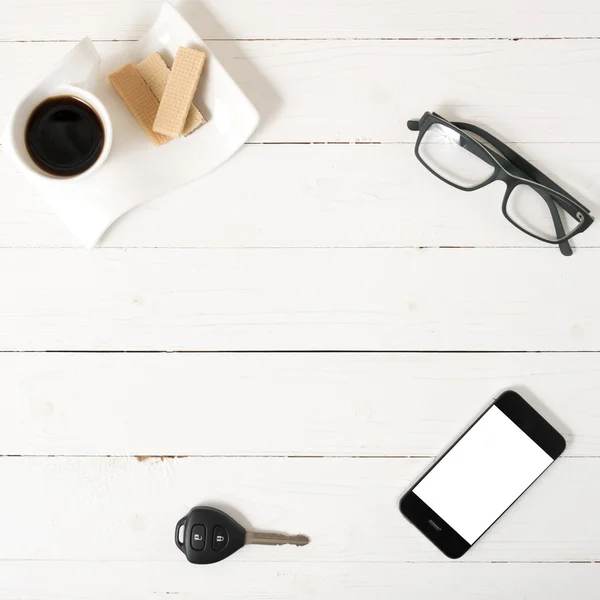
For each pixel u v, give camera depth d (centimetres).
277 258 73
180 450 74
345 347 73
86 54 64
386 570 74
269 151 72
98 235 69
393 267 73
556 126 72
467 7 71
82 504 73
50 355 73
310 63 71
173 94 66
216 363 73
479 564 74
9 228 71
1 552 73
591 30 72
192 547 71
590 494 74
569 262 73
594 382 73
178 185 70
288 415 74
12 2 70
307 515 74
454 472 73
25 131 63
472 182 73
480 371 73
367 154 72
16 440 73
